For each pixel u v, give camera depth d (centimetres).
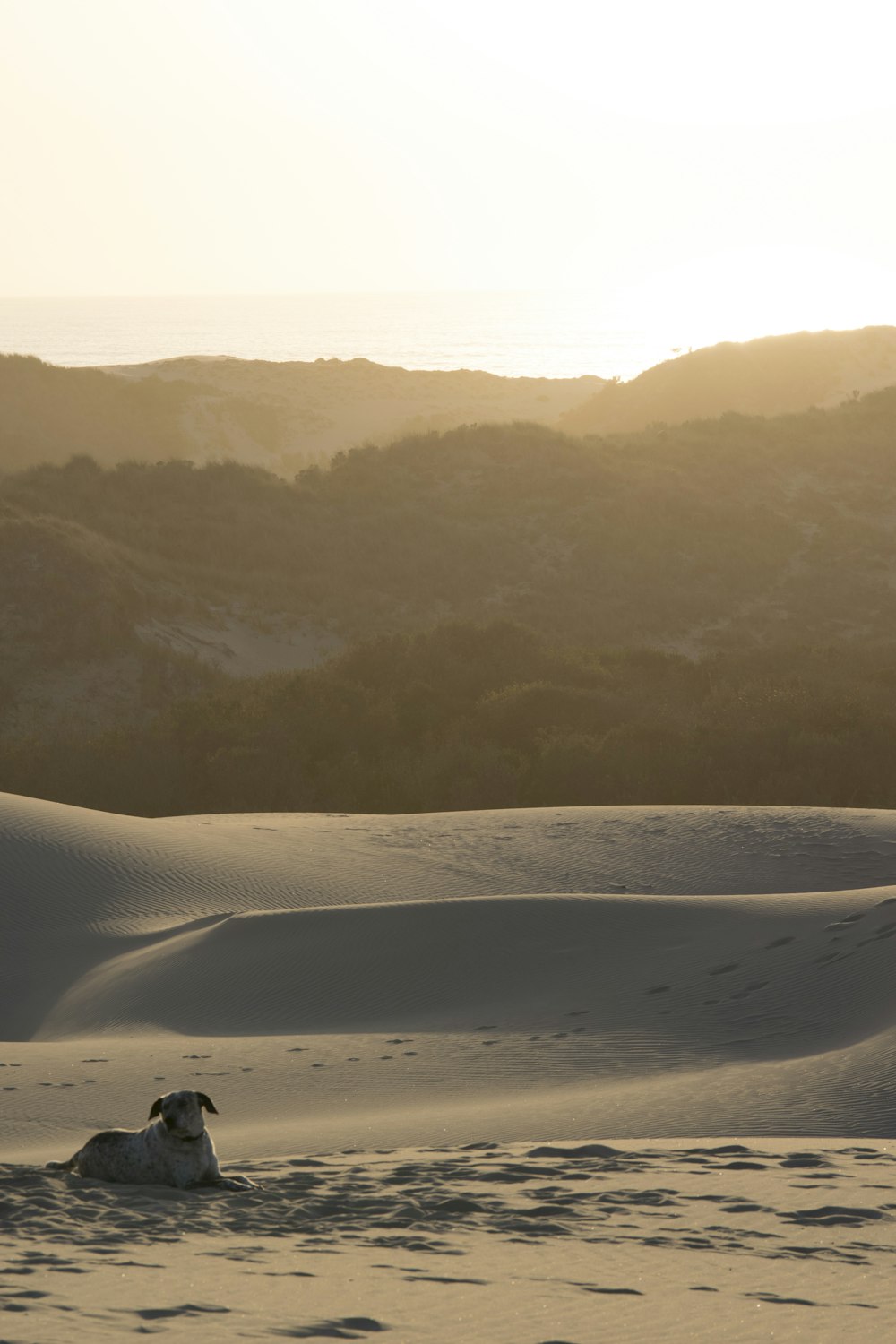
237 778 6066
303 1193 1166
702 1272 904
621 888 4228
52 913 3794
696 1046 2509
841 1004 2592
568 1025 2736
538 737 6462
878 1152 1438
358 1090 2311
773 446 12406
